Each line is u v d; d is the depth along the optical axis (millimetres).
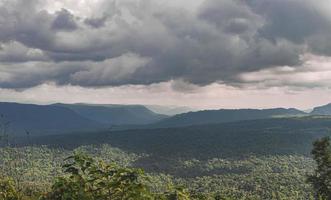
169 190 12062
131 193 9820
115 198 9828
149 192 10062
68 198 9609
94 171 9914
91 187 9969
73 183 9828
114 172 10023
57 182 9883
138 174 10070
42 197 10258
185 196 12023
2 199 13180
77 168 10070
